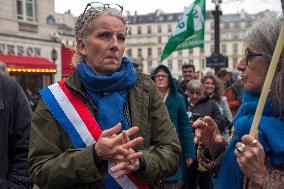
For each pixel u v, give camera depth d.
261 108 1.55
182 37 8.62
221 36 84.69
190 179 5.31
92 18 2.08
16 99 2.60
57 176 1.93
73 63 2.24
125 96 2.13
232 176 1.81
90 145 2.02
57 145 2.05
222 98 6.30
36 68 17.31
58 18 66.44
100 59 2.09
